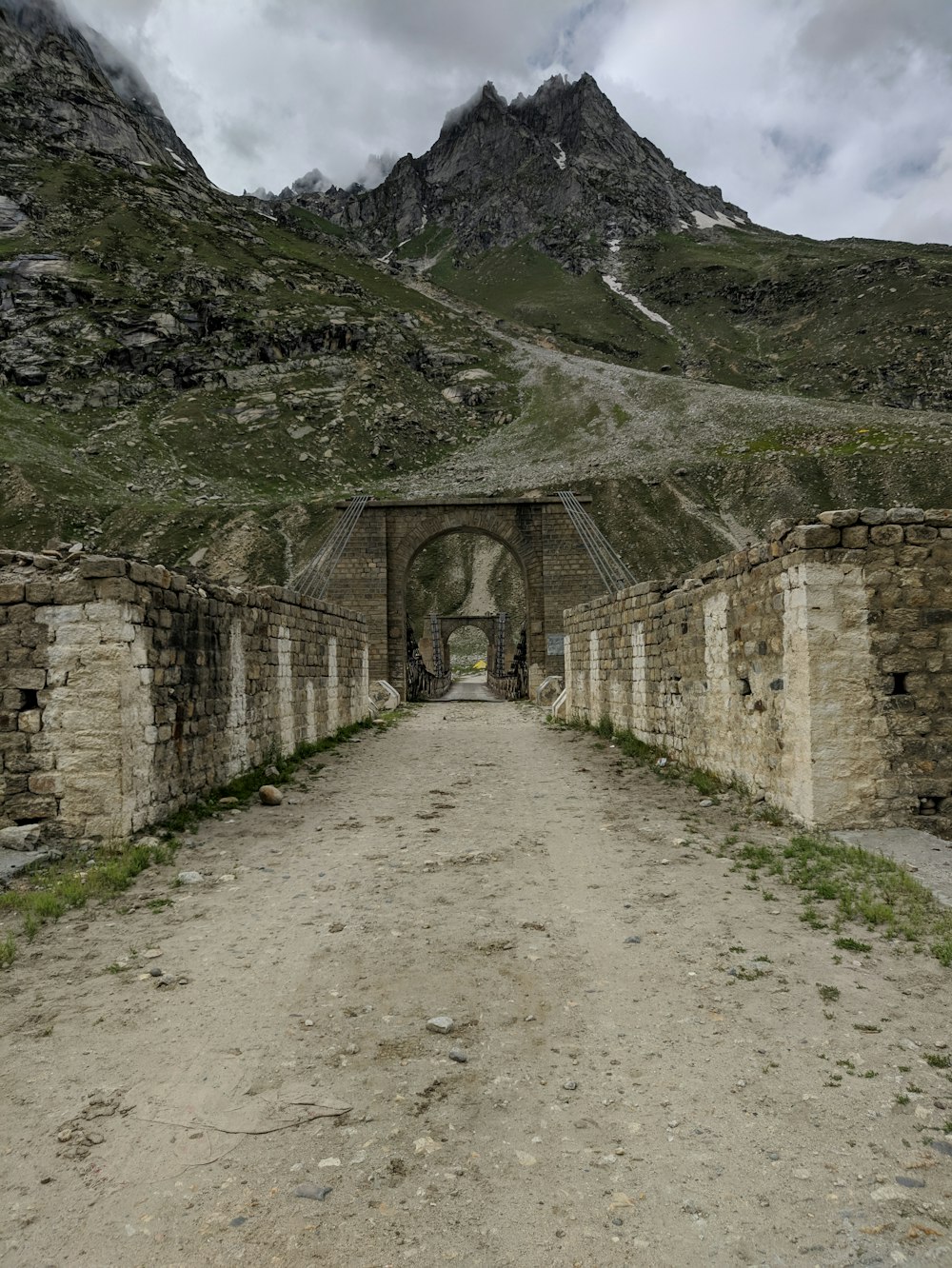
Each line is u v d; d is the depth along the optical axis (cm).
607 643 1800
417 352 12531
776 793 879
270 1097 363
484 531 3962
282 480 8369
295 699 1523
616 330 17950
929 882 617
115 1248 270
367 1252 268
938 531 797
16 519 6469
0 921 605
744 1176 303
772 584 877
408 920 607
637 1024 430
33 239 11288
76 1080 378
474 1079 378
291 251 14538
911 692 787
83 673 793
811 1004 443
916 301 15712
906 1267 255
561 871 734
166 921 606
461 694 5322
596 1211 287
